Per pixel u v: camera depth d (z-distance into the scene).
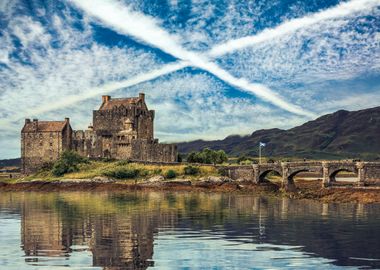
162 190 178.50
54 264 54.19
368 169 142.75
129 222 85.62
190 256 57.69
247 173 182.38
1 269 52.09
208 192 168.88
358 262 54.56
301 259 55.97
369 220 87.25
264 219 89.00
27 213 101.94
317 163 156.88
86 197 148.38
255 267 52.56
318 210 104.50
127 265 53.66
